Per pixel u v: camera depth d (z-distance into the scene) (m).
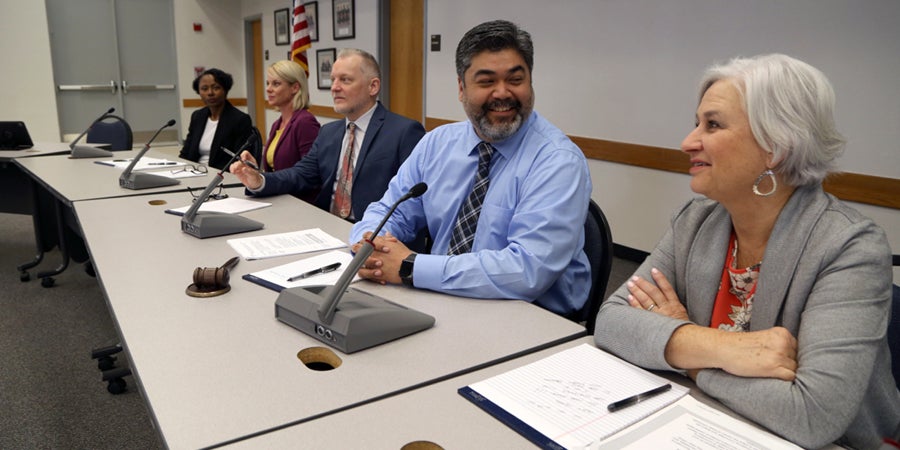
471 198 1.55
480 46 1.42
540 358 1.04
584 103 3.86
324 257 1.56
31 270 3.40
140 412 1.98
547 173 1.40
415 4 5.31
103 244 1.67
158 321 1.15
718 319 1.08
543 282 1.32
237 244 1.70
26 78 6.93
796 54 2.80
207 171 3.07
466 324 1.18
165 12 7.94
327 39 6.66
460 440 0.79
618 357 1.04
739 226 1.03
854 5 2.57
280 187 2.44
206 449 0.75
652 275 1.15
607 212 3.86
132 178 2.51
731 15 3.02
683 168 3.33
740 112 0.92
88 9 7.34
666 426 0.82
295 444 0.77
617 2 3.55
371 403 0.88
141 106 7.99
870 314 0.84
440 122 5.14
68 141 7.45
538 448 0.77
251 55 8.59
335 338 1.05
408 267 1.35
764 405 0.81
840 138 0.92
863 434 0.93
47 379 2.18
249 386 0.91
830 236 0.90
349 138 2.49
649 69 3.45
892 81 2.50
